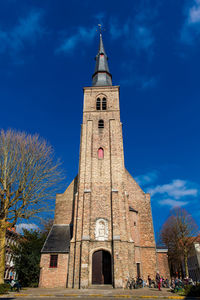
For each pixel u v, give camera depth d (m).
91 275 24.02
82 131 33.00
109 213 26.75
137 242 29.03
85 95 36.44
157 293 19.14
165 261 30.94
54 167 24.62
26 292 19.44
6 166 22.36
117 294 18.23
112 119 33.22
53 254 26.58
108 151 30.94
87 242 24.94
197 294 17.22
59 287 24.56
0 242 19.73
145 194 33.41
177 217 43.12
